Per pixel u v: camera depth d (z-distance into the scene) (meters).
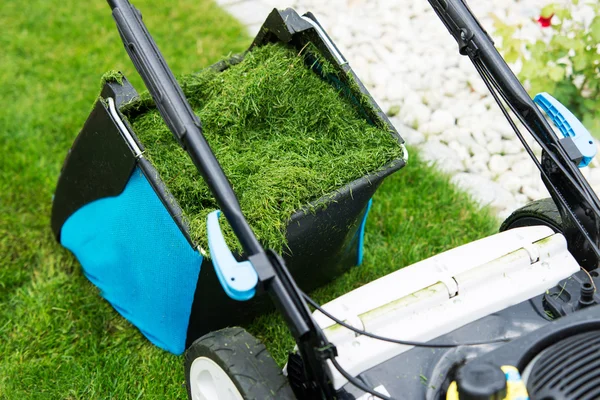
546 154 1.45
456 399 1.23
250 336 1.38
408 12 2.65
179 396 1.66
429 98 2.33
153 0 2.84
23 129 2.31
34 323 1.81
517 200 2.08
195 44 2.62
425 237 1.97
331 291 1.86
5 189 2.13
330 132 1.64
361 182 1.55
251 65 1.70
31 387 1.69
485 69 1.47
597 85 2.21
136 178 1.55
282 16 1.67
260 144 1.62
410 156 2.14
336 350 1.24
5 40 2.71
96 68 2.56
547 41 2.46
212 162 1.31
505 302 1.39
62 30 2.76
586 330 1.27
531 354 1.25
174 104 1.35
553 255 1.45
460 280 1.39
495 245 1.45
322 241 1.62
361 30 2.61
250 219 1.49
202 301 1.60
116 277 1.76
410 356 1.33
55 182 2.15
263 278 1.24
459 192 2.07
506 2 2.60
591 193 1.41
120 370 1.71
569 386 1.19
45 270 1.95
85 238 1.82
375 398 1.29
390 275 1.42
